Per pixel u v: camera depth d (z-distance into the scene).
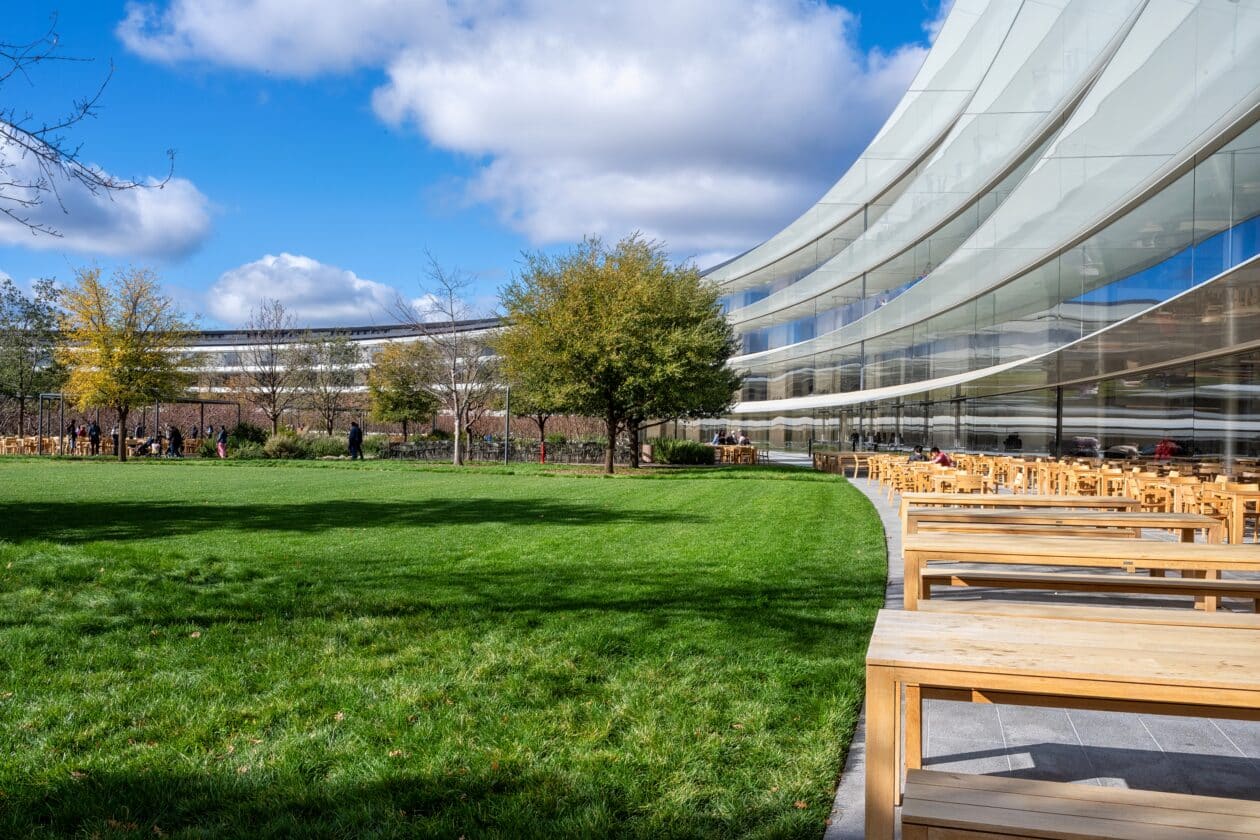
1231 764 3.79
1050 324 21.27
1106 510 9.73
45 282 46.50
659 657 5.19
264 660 5.18
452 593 7.11
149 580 7.63
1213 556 5.30
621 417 28.36
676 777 3.49
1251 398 15.00
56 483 20.19
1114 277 17.42
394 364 46.25
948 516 8.15
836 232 49.28
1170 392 18.38
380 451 39.03
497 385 39.03
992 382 26.59
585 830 3.03
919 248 35.09
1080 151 18.00
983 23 31.31
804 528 11.78
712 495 17.69
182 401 38.03
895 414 40.41
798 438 53.88
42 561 8.59
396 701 4.41
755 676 4.82
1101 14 19.16
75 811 3.22
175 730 4.03
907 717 3.50
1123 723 4.32
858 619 6.17
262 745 3.85
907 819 2.21
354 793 3.36
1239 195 12.02
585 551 9.54
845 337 43.19
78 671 4.95
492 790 3.40
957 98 33.72
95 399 32.94
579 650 5.32
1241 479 13.26
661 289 29.28
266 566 8.45
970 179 28.62
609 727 4.04
